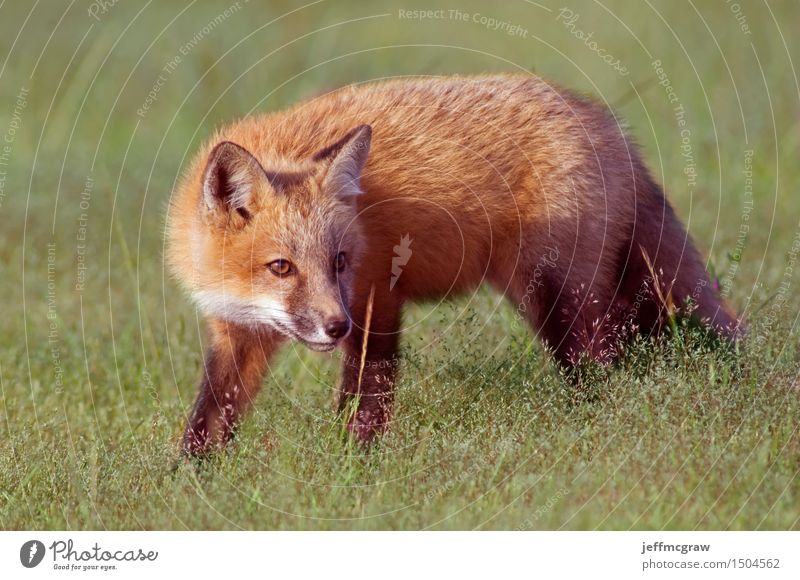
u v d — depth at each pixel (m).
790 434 7.79
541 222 9.75
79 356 11.57
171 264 9.65
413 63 22.91
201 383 9.55
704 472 7.44
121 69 23.36
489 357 9.86
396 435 8.64
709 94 19.92
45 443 8.89
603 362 9.54
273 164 9.30
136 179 18.03
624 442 7.83
